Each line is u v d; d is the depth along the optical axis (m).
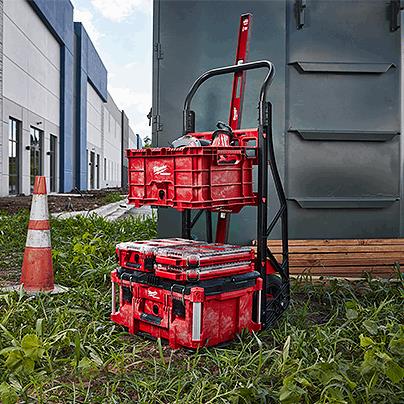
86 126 58.75
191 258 3.92
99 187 74.81
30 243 5.74
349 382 3.06
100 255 6.93
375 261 6.70
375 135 6.86
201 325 3.95
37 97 38.28
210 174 4.02
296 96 6.81
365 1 6.82
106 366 3.67
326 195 6.88
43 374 3.54
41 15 37.94
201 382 3.38
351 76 6.86
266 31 6.77
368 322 3.96
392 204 6.95
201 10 6.75
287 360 3.54
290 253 6.63
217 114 6.77
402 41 6.89
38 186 5.81
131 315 4.38
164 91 6.80
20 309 4.65
